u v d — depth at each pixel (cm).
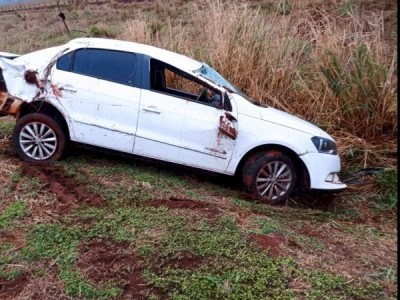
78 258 360
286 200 559
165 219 428
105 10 2795
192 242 386
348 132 718
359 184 634
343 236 459
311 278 349
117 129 546
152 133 546
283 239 410
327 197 602
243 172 552
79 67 558
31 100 554
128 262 357
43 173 531
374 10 1356
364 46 757
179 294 323
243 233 410
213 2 930
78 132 552
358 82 712
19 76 560
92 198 479
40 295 321
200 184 574
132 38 961
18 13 3700
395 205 574
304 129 555
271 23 886
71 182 516
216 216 446
